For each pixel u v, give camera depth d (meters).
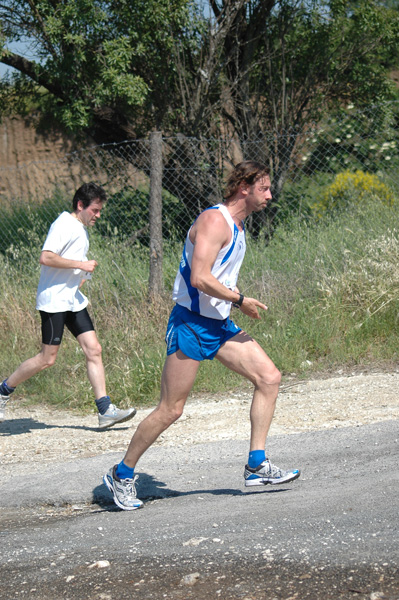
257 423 5.19
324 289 10.79
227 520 4.81
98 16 13.65
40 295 7.82
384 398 7.87
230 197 5.01
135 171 15.61
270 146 15.33
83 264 7.59
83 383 9.55
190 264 4.91
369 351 9.86
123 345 10.40
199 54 15.13
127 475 5.37
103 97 14.39
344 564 3.90
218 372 9.55
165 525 4.90
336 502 4.88
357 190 14.28
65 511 5.70
